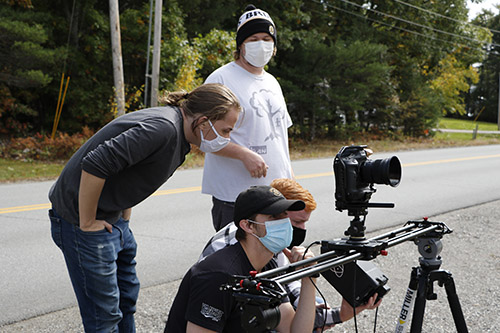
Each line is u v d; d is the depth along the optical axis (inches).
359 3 1021.8
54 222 99.7
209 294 81.0
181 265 202.7
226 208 130.3
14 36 621.6
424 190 395.5
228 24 905.5
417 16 1048.2
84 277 98.8
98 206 96.1
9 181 431.8
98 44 753.6
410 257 211.2
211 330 80.7
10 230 258.5
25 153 581.0
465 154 745.6
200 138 98.7
